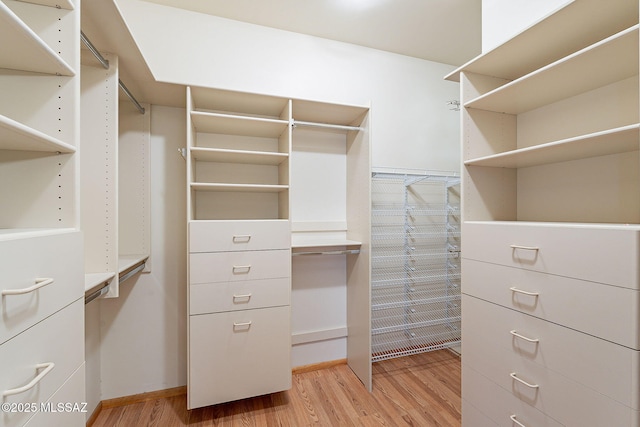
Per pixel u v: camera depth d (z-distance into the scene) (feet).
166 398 6.31
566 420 3.28
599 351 2.99
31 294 2.20
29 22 2.92
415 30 7.38
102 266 4.59
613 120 4.03
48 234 2.41
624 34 2.94
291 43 7.38
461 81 5.08
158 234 6.42
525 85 4.17
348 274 7.80
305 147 7.61
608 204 4.09
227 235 5.52
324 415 5.76
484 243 4.47
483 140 5.21
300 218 7.54
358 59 8.05
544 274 3.56
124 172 6.22
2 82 2.92
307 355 7.54
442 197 9.03
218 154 5.98
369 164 6.72
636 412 2.70
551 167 4.88
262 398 6.31
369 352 6.61
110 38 4.20
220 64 6.77
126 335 6.20
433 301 8.54
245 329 5.63
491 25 5.58
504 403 4.09
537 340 3.63
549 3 4.50
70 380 2.69
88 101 4.57
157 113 6.46
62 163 3.02
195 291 5.35
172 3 6.34
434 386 6.79
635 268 2.72
